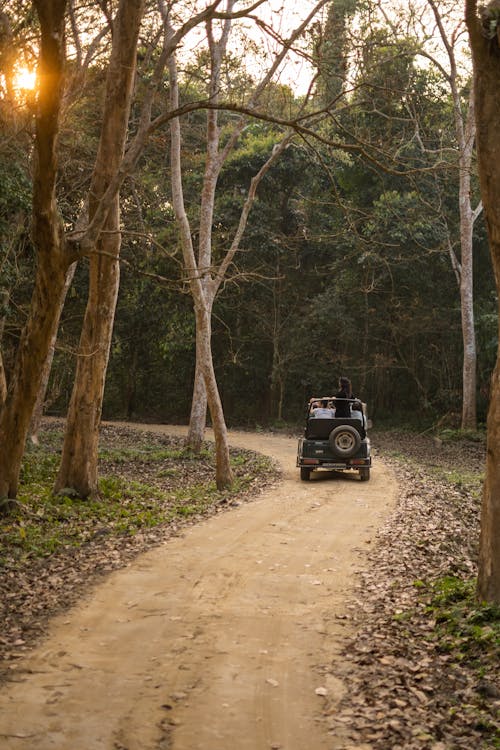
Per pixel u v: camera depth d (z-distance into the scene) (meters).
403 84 18.31
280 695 5.66
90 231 11.08
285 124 12.00
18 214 18.14
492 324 33.56
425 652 6.53
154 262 37.41
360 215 35.53
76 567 9.63
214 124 21.75
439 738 4.93
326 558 10.45
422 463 25.39
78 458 15.33
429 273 36.81
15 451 12.66
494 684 5.72
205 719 5.22
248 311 41.31
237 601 8.23
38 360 12.09
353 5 15.96
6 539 10.77
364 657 6.43
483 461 26.64
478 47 7.45
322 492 17.09
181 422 45.41
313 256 42.66
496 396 7.57
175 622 7.43
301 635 7.08
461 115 31.91
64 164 19.94
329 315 38.41
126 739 4.89
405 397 42.75
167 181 30.58
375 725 5.12
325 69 13.89
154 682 5.87
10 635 6.90
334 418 18.98
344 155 33.91
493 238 7.66
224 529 12.53
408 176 13.20
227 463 18.17
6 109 14.08
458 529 12.77
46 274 11.11
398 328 37.94
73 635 6.97
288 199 39.34
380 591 8.61
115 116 14.14
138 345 46.03
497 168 7.55
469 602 7.62
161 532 12.10
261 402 45.66
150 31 18.14
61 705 5.39
